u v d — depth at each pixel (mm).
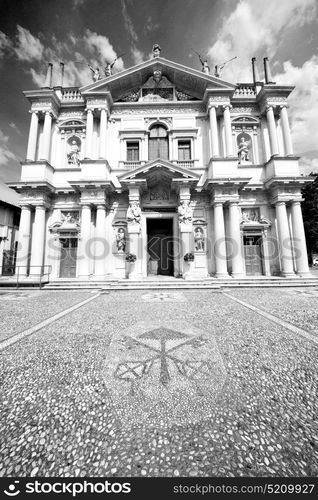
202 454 2051
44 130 16062
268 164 15820
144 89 17625
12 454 2049
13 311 7199
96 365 3584
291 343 4293
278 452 2053
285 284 12383
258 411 2541
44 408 2627
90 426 2365
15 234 20578
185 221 13977
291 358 3711
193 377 3207
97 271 14266
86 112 16969
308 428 2295
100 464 1970
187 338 4605
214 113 16031
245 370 3371
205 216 15648
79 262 14453
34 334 4988
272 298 9008
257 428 2307
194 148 16672
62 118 17125
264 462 1966
